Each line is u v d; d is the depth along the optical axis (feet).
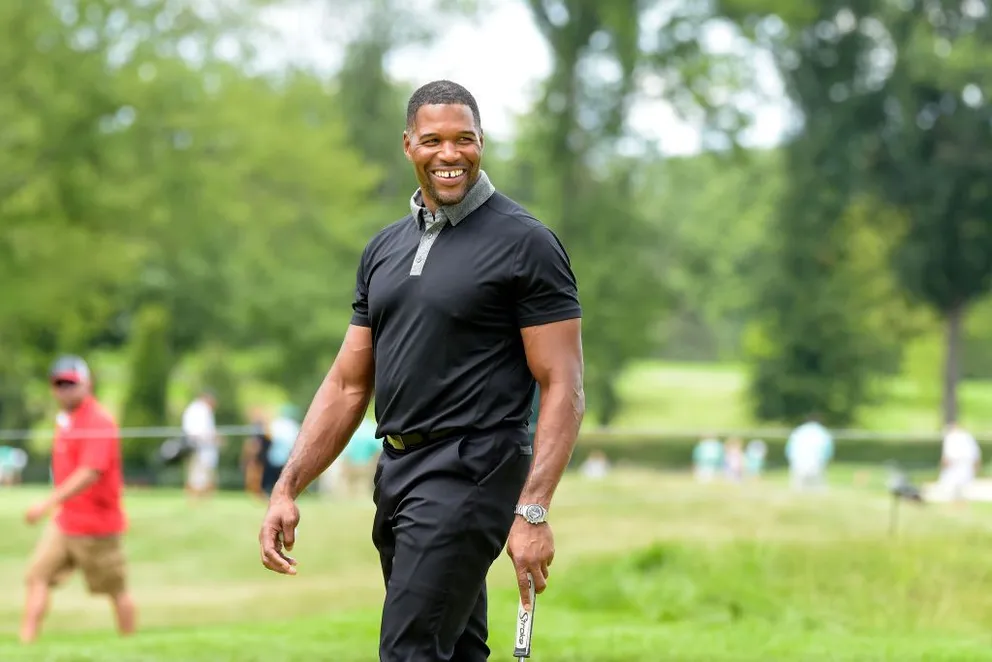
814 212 388.78
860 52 381.81
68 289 282.36
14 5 268.82
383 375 33.65
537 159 367.86
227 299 352.08
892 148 380.17
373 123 384.47
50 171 277.85
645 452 194.90
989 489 132.05
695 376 609.42
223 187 302.45
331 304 351.05
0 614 86.63
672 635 62.69
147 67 287.48
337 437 35.40
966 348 472.44
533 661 53.88
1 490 151.43
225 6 316.81
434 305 32.86
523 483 33.40
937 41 376.27
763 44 375.66
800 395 411.54
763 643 60.64
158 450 167.94
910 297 402.31
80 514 73.92
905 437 123.34
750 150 370.12
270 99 325.83
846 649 58.85
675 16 350.43
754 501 117.50
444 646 32.73
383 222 369.71
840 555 79.10
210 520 117.08
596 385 364.58
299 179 328.08
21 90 271.90
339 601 89.15
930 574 75.72
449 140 32.65
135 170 291.99
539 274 32.63
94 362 359.46
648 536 99.14
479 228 33.06
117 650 58.39
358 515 118.32
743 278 478.18
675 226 503.20
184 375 390.42
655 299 369.30
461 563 32.58
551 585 75.77
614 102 349.61
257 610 86.69
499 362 33.06
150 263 338.95
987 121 376.27
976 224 385.50
